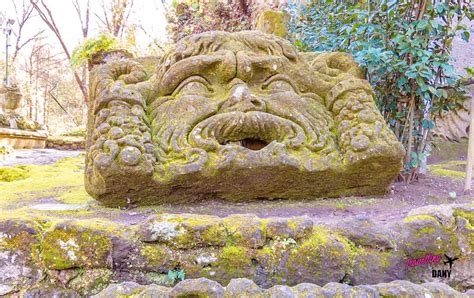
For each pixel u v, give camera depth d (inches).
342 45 117.7
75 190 113.3
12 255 52.1
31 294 51.4
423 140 106.0
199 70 85.7
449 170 126.4
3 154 244.4
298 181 81.7
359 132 82.2
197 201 81.3
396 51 100.0
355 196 87.6
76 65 289.0
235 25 263.4
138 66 92.4
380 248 55.5
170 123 81.4
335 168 80.9
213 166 76.2
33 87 876.0
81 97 903.1
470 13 100.0
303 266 52.7
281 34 160.2
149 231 52.6
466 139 158.9
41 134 412.5
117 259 52.1
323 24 142.3
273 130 81.8
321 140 83.1
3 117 389.1
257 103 83.0
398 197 88.0
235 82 85.1
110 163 72.4
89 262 52.1
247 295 44.9
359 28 100.1
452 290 49.1
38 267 52.4
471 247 56.6
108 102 80.5
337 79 92.1
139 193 77.6
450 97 104.0
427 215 58.1
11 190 114.9
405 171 103.4
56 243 52.2
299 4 181.5
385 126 84.4
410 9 100.0
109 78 87.0
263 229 53.6
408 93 103.0
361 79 90.3
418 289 47.8
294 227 53.7
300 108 85.4
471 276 56.7
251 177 78.5
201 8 296.2
